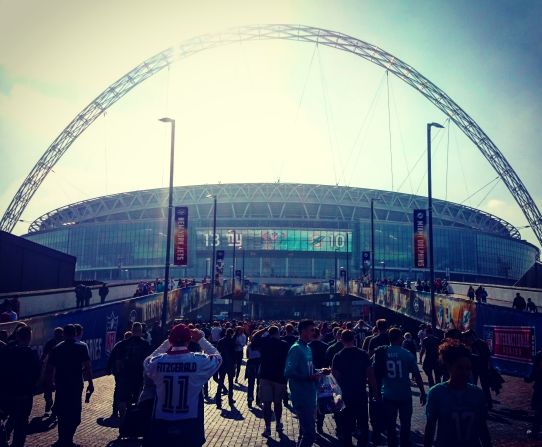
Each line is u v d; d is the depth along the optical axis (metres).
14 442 8.86
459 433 4.65
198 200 149.75
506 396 18.38
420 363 33.09
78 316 21.03
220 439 11.68
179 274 138.25
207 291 54.69
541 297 41.59
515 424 13.45
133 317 28.28
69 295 37.44
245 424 13.52
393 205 154.50
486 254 151.38
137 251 143.25
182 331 5.84
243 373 28.42
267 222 139.75
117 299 49.00
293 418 14.54
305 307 116.00
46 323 18.62
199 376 5.71
